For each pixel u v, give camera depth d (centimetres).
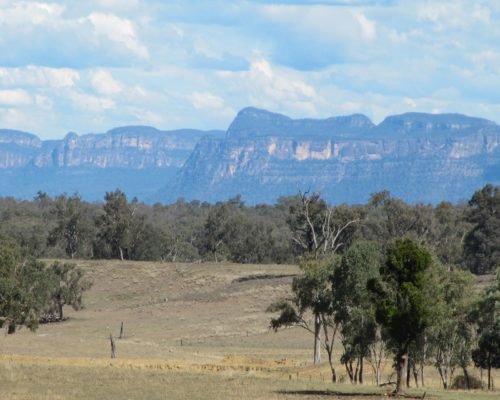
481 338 7981
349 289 8100
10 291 10831
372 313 7694
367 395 6303
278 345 13150
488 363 7894
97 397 5878
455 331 8038
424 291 6238
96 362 9281
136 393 6094
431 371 10025
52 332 15225
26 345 12056
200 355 11500
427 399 6125
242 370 8769
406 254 6178
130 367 8462
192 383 6800
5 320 11000
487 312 7919
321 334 13850
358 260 8044
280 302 9819
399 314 6134
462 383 8369
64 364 8688
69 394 6000
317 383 7344
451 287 7919
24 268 12181
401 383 6331
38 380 6806
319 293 8656
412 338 6238
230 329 14900
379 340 8156
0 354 10419
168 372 7750
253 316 15888
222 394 6088
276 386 6819
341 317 8331
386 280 6225
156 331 15112
